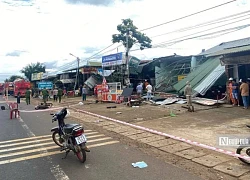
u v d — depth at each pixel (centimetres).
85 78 3541
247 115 1109
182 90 1819
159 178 455
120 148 670
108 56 2539
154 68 2478
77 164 548
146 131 876
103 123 1088
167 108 1462
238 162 526
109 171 498
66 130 590
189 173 476
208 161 539
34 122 1185
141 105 1706
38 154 635
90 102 2239
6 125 1115
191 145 671
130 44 2764
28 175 493
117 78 2616
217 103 1452
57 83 3972
